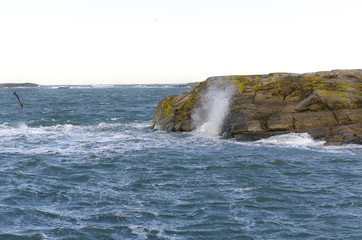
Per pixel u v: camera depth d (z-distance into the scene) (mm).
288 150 27688
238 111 34500
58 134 36625
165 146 30578
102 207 17047
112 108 68812
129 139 33781
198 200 17781
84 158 26484
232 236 14273
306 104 32125
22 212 16500
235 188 19438
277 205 17062
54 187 19891
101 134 36656
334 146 28172
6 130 38969
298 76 35938
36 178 21562
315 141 29406
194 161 25312
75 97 113062
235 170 22891
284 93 35062
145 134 36281
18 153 28016
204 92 38344
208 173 22328
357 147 27656
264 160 25078
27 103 85312
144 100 94250
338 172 22062
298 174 21859
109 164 24703
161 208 16891
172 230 14789
